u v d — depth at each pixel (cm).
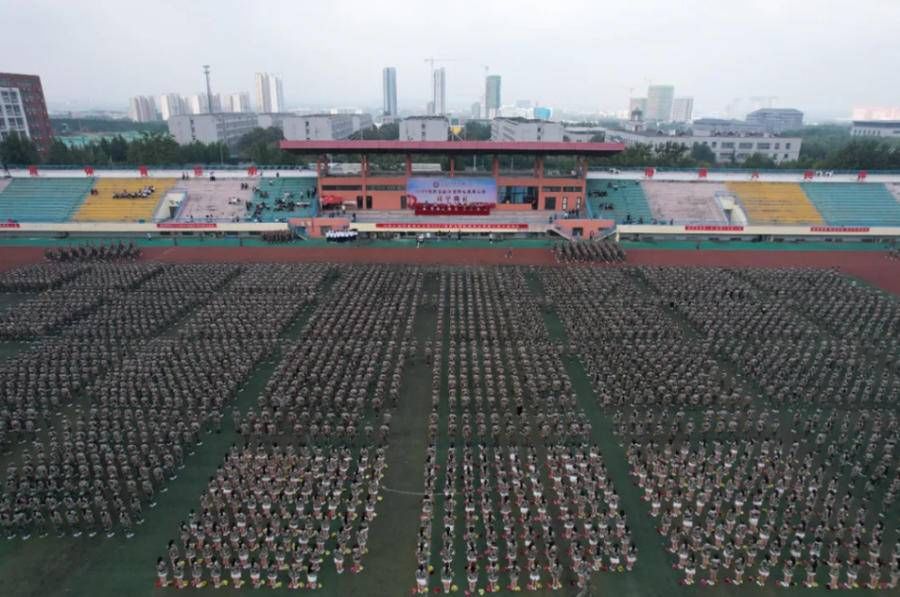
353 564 3375
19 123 19088
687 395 5088
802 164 17650
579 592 3206
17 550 3503
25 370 5456
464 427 4500
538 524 3709
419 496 3944
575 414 4909
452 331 6234
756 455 4403
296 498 3916
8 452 4422
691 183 11694
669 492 3975
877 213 10844
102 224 10381
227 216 10750
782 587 3253
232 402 5103
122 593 3203
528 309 6881
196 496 3966
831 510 3791
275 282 7794
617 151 10088
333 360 5600
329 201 11019
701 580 3300
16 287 7594
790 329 6288
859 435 4450
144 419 4788
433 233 10575
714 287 7581
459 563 3416
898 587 3244
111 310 6850
